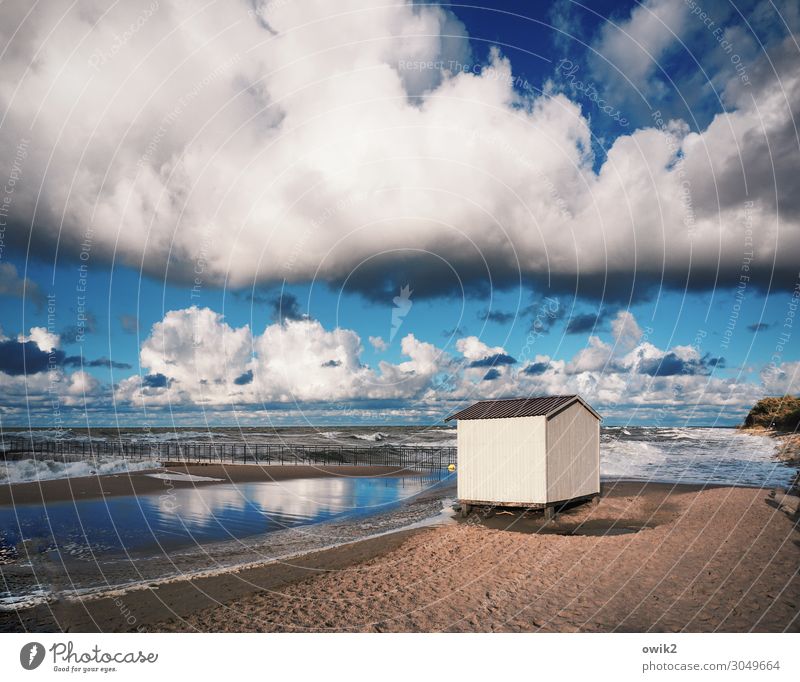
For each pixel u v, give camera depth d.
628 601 9.41
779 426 59.84
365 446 60.44
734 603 9.08
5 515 20.44
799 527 14.12
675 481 26.75
